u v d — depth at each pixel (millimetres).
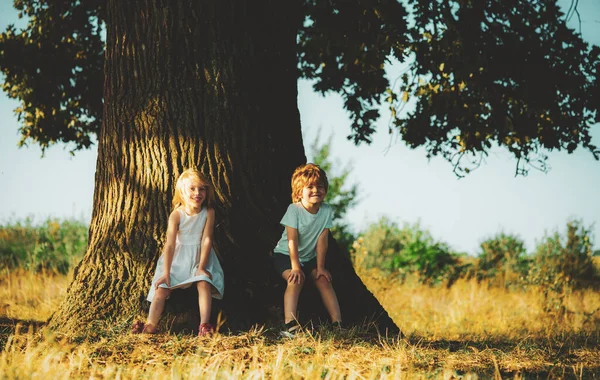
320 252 5797
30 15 10352
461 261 15617
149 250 5797
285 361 4492
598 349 5793
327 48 9016
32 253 13758
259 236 5922
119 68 6168
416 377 4320
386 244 15570
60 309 5820
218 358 4492
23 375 3977
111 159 6152
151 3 6039
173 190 5902
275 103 6336
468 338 7340
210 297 5359
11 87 10578
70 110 10648
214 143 5965
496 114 8719
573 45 8609
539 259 12938
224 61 6043
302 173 5707
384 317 6121
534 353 5273
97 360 4562
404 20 7668
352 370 4305
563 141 9023
